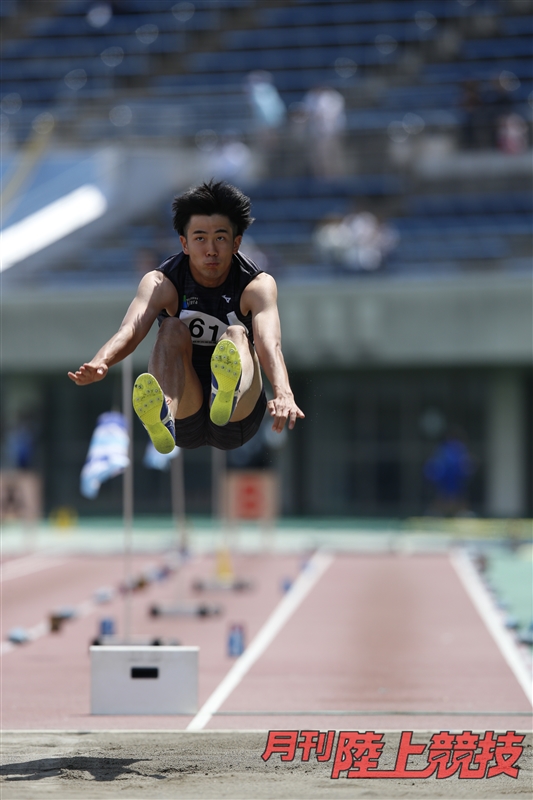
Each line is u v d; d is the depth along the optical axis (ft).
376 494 371.76
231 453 377.50
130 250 373.81
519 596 197.57
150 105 424.46
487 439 366.22
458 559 265.34
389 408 371.15
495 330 335.06
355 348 340.59
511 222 367.04
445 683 117.08
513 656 135.13
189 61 451.94
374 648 141.49
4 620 173.17
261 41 452.35
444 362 337.93
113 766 78.38
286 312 342.23
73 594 205.26
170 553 281.54
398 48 440.45
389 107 408.46
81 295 353.72
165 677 100.63
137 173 381.40
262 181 383.45
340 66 439.22
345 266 351.46
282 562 259.39
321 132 380.78
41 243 372.58
